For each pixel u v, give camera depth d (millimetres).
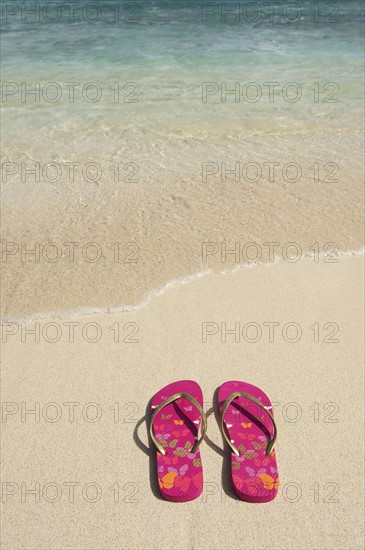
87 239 4168
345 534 2240
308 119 6312
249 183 4926
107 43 9727
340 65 8305
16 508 2355
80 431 2689
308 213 4441
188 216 4434
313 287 3668
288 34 10281
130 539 2236
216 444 2631
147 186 4910
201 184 4926
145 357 3121
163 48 9336
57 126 6188
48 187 4918
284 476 2463
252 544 2209
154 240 4137
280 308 3482
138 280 3723
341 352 3143
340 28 10742
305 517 2301
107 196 4758
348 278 3750
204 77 7805
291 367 3045
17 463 2539
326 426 2693
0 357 3113
